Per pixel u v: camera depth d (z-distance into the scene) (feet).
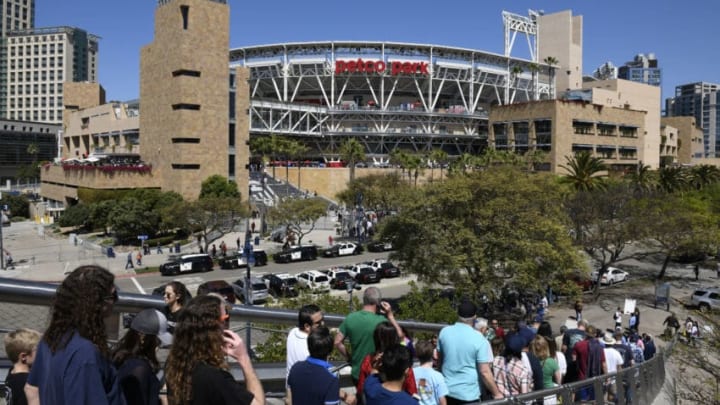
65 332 13.98
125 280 176.14
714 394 59.26
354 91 497.05
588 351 43.14
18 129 593.01
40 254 221.87
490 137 436.35
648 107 511.40
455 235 130.21
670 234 176.45
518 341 33.19
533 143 402.52
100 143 399.03
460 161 341.41
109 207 256.32
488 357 29.04
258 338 47.93
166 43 294.46
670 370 73.15
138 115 355.36
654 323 139.03
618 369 47.52
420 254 134.41
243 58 468.34
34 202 383.45
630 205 184.14
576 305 111.04
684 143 598.75
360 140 470.80
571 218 179.22
